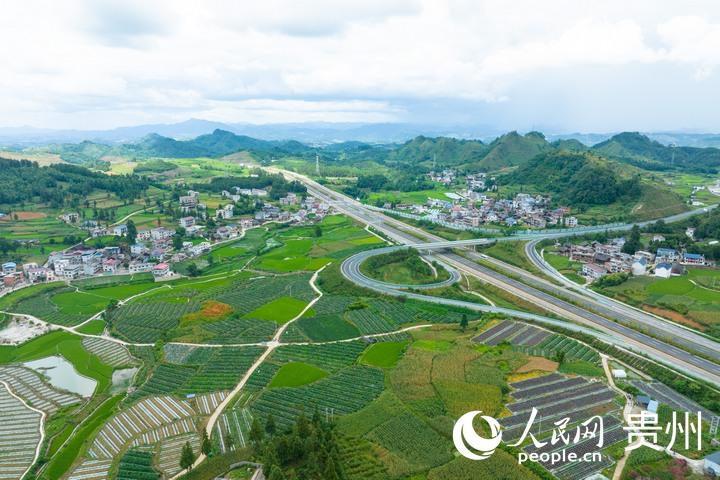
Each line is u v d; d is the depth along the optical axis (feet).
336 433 331.77
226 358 453.58
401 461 301.63
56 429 363.15
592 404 361.10
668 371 405.80
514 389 381.40
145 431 349.61
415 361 428.56
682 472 286.87
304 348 471.21
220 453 317.22
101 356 482.69
